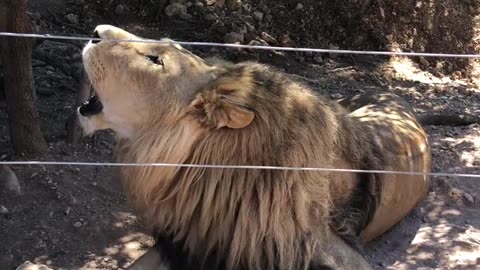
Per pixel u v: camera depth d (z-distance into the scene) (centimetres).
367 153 191
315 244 164
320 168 162
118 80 160
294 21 443
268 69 166
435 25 478
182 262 172
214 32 411
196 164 155
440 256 228
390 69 439
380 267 220
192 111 155
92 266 205
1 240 211
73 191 237
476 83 462
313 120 162
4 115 289
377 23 461
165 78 158
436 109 377
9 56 234
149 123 160
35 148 250
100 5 406
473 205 265
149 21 411
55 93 317
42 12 389
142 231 223
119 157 171
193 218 162
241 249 159
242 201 156
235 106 151
